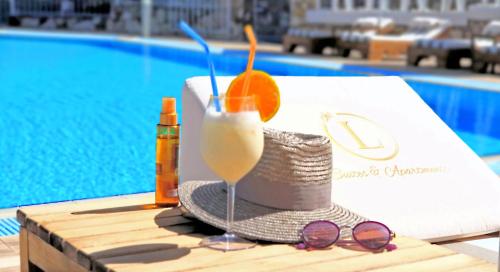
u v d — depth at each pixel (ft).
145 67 28.66
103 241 4.70
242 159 4.34
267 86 4.94
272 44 43.52
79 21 53.26
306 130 6.45
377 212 6.15
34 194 9.80
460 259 4.58
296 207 4.99
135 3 50.44
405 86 7.32
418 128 6.93
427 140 6.86
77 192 9.95
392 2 34.78
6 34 44.24
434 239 6.22
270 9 46.47
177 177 5.47
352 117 6.77
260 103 4.95
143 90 22.04
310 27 40.09
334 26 38.09
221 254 4.54
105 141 13.84
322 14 38.01
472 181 6.70
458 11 31.50
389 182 6.42
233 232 4.76
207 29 49.08
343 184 6.27
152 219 5.13
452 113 17.67
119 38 43.83
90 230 4.89
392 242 4.82
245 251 4.60
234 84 4.92
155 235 4.83
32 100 19.27
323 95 6.84
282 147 4.96
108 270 4.33
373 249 4.66
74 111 17.58
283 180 4.98
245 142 4.30
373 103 6.98
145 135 14.58
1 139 13.82
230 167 4.37
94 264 4.44
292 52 35.42
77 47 37.24
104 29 52.85
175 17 49.29
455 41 27.02
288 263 4.45
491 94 20.44
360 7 37.01
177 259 4.46
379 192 6.32
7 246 6.77
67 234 4.81
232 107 4.29
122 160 12.16
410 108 7.09
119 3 51.26
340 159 6.40
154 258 4.47
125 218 5.15
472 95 20.68
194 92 6.16
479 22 30.40
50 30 50.72
